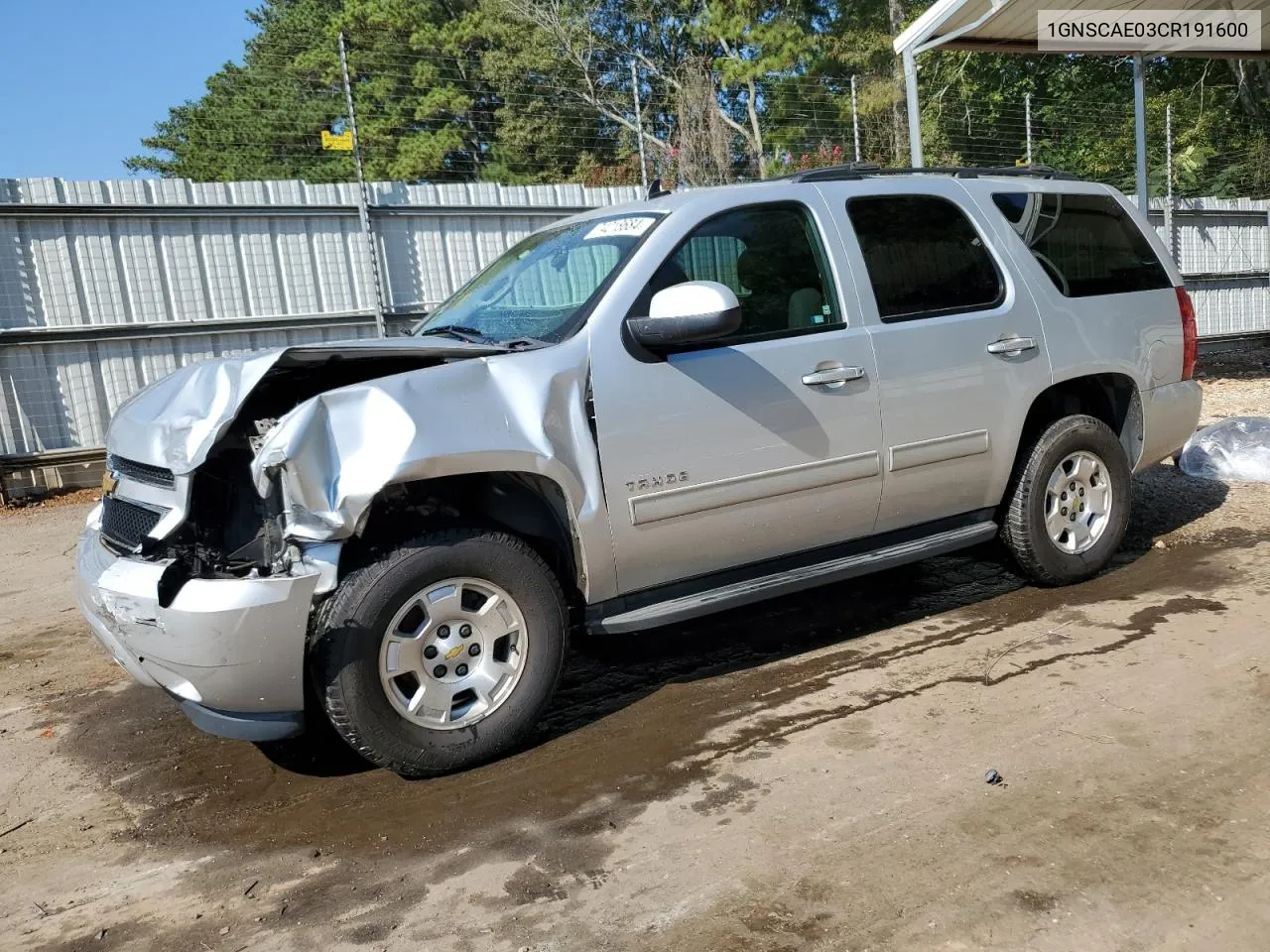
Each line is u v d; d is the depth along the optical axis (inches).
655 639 186.9
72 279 398.6
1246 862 106.3
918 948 96.4
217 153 741.3
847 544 172.2
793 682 162.6
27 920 113.3
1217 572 200.8
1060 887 104.1
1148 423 204.1
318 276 444.5
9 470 393.1
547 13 906.1
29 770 153.6
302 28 1243.2
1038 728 139.3
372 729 130.3
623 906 106.5
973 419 177.3
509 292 169.2
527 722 140.9
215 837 128.9
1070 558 194.1
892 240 173.9
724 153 711.7
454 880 114.3
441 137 826.8
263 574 128.0
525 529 143.6
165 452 130.3
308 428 123.9
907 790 125.2
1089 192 204.1
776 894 106.2
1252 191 915.4
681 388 148.3
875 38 847.7
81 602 141.9
